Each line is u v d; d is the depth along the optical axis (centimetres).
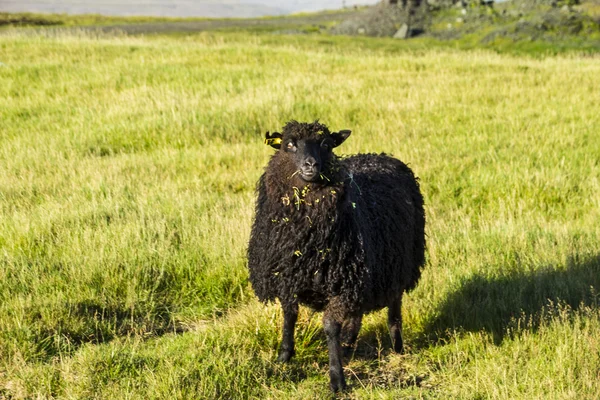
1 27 4569
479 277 745
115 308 697
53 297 674
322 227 517
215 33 4466
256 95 1672
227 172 1179
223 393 520
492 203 1052
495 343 614
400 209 598
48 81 1903
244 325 631
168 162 1233
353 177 586
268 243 538
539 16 4109
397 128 1433
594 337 573
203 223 876
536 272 756
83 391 518
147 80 1892
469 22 4428
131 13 15475
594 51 3397
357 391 538
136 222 862
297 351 600
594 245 844
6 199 1008
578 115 1504
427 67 2181
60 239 823
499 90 1770
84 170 1162
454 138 1362
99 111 1585
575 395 489
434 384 562
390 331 623
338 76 1969
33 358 580
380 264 555
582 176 1135
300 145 515
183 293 737
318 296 542
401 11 4700
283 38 3972
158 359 571
